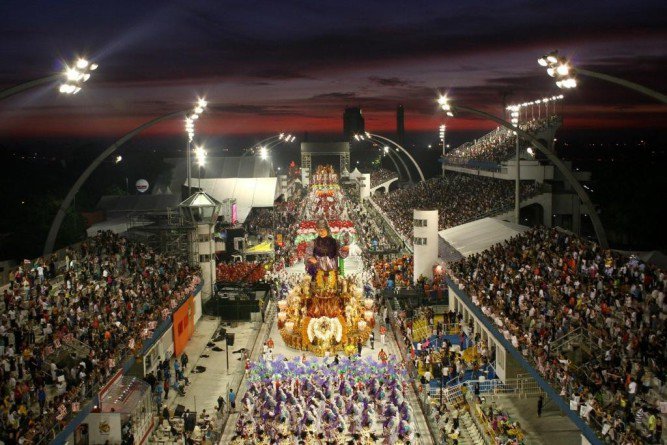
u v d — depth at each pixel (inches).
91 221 3848.4
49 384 1520.7
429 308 2511.1
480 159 4665.4
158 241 2918.3
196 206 2778.1
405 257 3316.9
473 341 2144.4
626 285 1716.3
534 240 2349.9
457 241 2839.6
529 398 1798.7
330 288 2331.4
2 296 1822.1
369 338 2368.4
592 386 1395.2
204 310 2721.5
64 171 5191.9
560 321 1685.5
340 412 1664.6
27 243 3218.5
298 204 5920.3
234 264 3137.3
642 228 4138.8
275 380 1822.1
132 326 1841.8
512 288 1961.1
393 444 1539.1
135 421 1509.6
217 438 1598.2
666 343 1360.7
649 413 1220.5
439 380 1923.0
